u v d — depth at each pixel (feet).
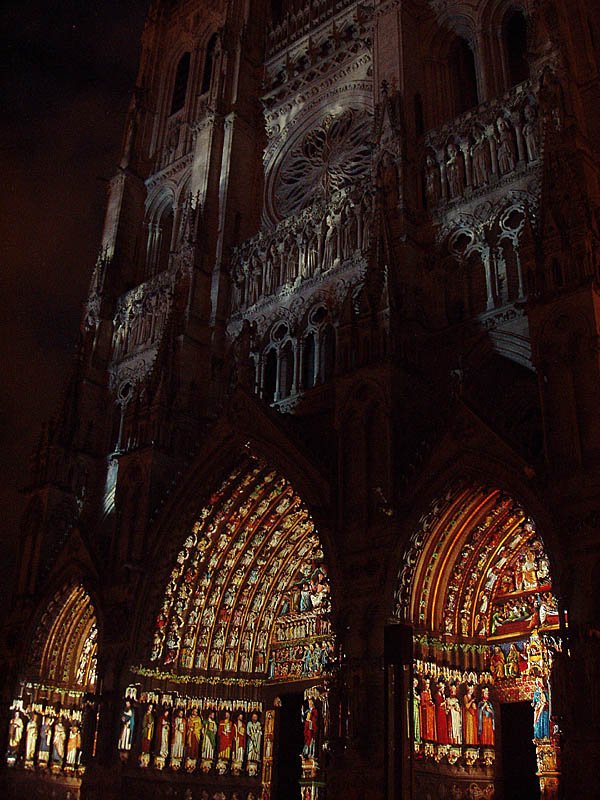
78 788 151.84
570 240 104.12
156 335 173.47
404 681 79.36
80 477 167.43
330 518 117.50
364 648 105.50
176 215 191.31
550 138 112.37
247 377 140.26
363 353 121.39
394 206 136.77
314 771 128.67
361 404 118.73
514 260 123.65
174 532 139.03
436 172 139.13
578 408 96.27
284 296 153.69
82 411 172.86
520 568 116.16
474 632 115.14
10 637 153.69
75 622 156.04
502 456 102.12
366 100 170.40
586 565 89.61
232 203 175.73
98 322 183.21
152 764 133.08
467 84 159.43
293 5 202.90
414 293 128.77
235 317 160.86
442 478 106.83
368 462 115.24
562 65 119.14
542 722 106.01
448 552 112.68
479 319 122.93
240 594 146.61
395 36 155.94
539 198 114.11
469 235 130.93
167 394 150.92
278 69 193.57
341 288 143.33
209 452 138.92
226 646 144.87
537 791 107.65
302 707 136.56
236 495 140.26
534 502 97.04
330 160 171.22
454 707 109.81
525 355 116.78
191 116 207.31
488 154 133.90
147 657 136.46
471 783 107.04
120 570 140.87
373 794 97.81
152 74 223.30
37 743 149.28
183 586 141.28
